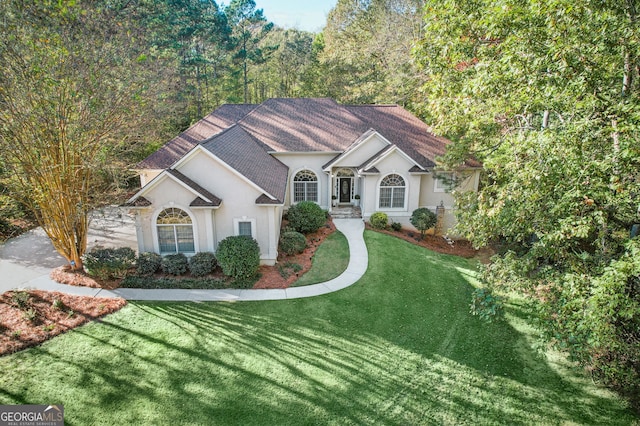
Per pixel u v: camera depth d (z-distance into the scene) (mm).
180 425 8953
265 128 25094
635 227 11492
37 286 14648
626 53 9172
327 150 23797
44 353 10953
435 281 16797
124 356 11062
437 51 14875
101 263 15008
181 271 15930
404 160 22156
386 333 12898
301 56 59281
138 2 27703
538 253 10523
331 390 10289
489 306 12273
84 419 8953
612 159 8586
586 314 7840
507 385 10852
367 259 18359
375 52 39875
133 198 15758
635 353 8914
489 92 12492
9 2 12109
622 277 7586
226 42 47719
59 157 14055
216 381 10336
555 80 9859
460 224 13625
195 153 16016
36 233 21000
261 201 16281
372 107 27688
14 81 12297
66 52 12500
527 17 10320
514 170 10898
